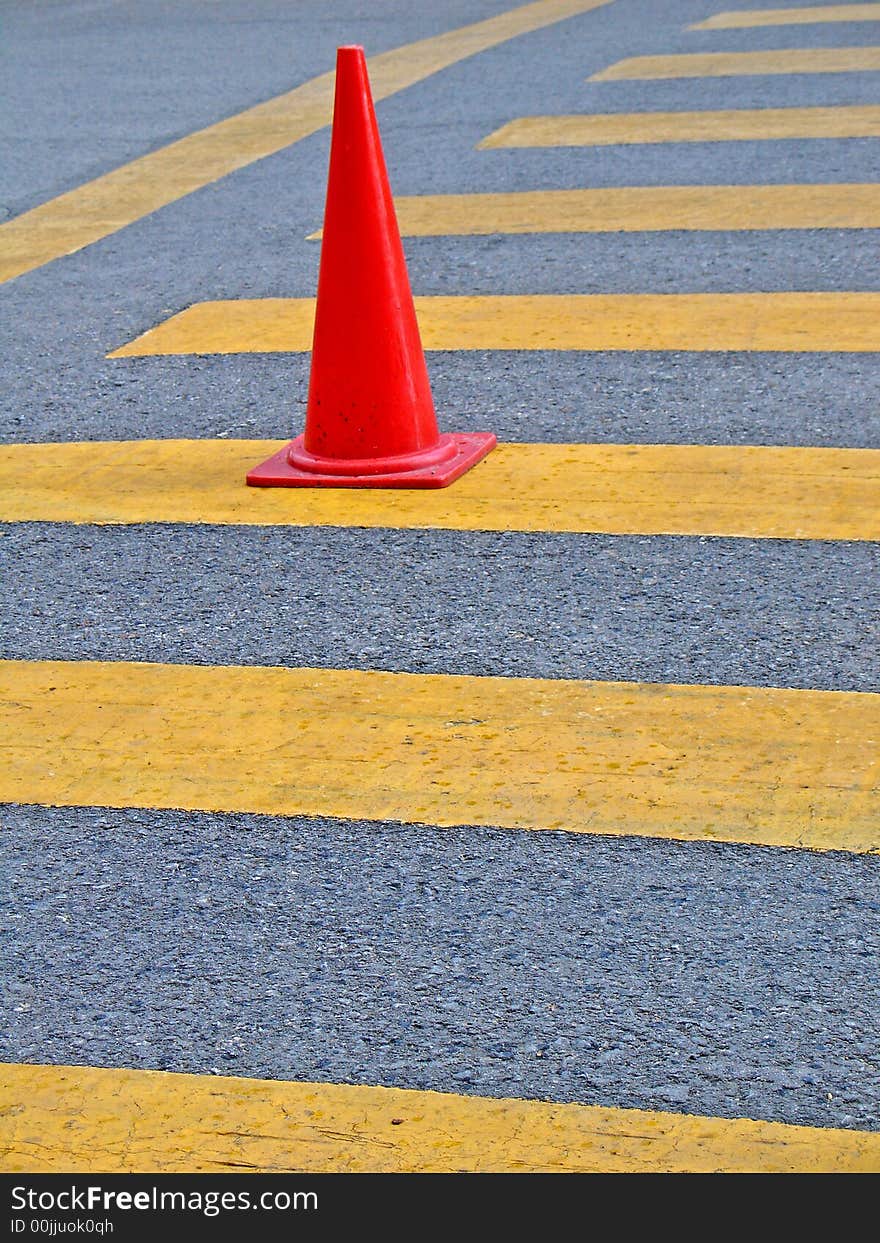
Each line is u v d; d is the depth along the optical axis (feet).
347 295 16.70
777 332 21.13
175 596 14.94
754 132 31.68
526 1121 8.77
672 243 25.04
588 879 10.66
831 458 17.24
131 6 54.65
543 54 41.65
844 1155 8.49
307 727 12.57
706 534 15.60
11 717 12.89
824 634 13.70
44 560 15.78
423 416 17.19
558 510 16.30
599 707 12.69
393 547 15.66
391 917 10.41
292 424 19.06
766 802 11.30
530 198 28.04
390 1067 9.19
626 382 19.77
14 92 40.42
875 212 25.94
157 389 20.40
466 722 12.54
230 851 11.10
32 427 19.38
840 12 45.11
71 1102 9.03
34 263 26.14
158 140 34.50
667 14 47.19
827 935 10.08
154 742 12.43
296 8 52.39
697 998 9.61
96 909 10.63
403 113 35.55
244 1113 8.90
